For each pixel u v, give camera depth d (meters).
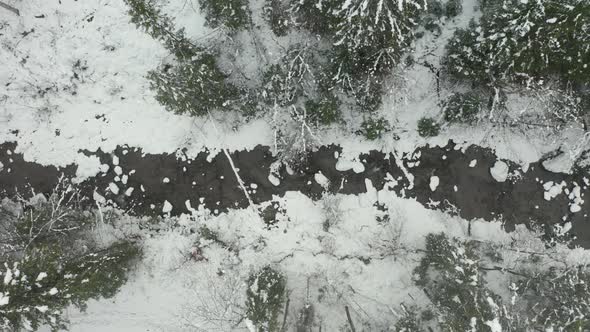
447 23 13.50
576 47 11.17
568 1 10.44
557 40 11.04
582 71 11.81
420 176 13.97
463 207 13.90
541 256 13.53
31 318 11.36
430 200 13.95
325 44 13.13
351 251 13.80
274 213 14.13
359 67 12.63
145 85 14.09
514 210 13.88
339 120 13.70
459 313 11.79
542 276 13.18
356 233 13.85
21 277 10.98
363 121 13.78
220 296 13.37
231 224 14.16
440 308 12.52
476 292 11.59
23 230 13.05
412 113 13.82
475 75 12.77
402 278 13.60
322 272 13.77
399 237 13.74
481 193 13.90
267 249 13.99
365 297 13.66
